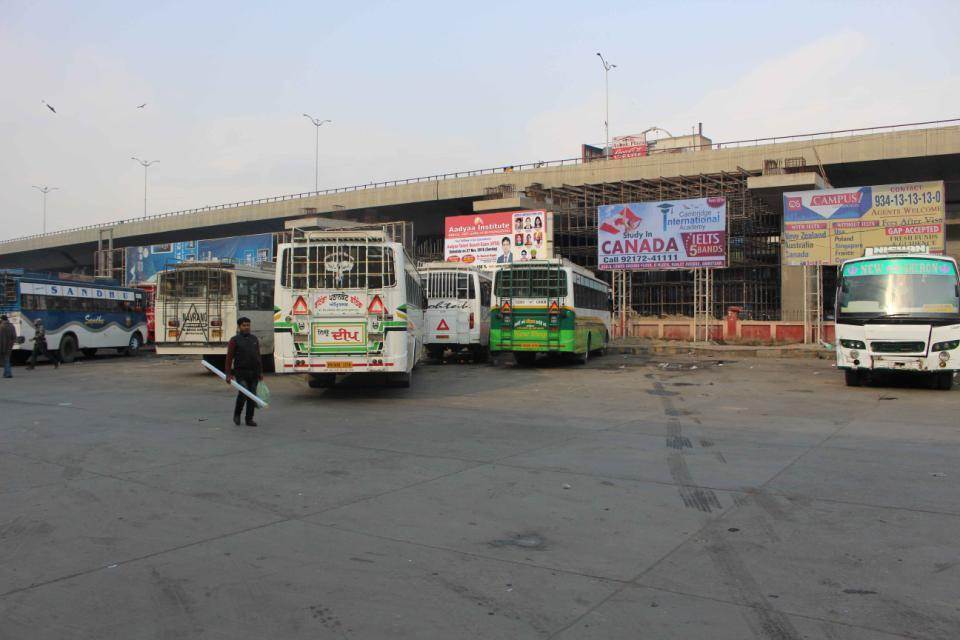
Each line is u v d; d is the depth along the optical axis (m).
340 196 55.78
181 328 20.45
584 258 46.41
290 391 16.22
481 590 4.62
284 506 6.62
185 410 13.18
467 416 12.27
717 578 4.81
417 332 18.19
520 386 17.19
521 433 10.54
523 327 21.81
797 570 4.95
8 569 5.01
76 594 4.56
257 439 10.07
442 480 7.61
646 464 8.38
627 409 13.12
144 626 4.11
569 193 39.47
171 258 49.91
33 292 24.58
